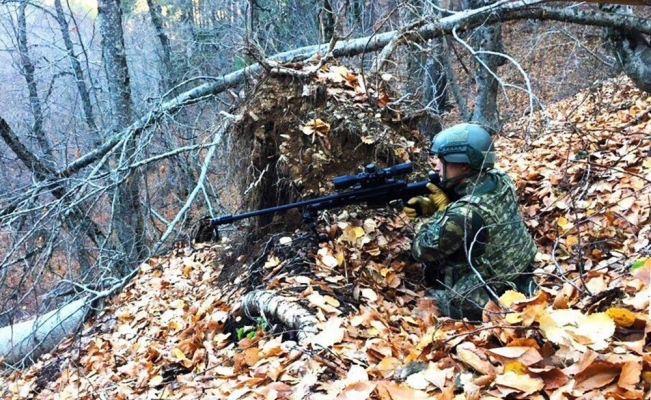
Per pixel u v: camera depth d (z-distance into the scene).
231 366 3.32
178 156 7.64
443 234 3.41
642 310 2.21
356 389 2.21
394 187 3.73
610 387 1.85
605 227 4.18
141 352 4.55
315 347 2.93
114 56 8.55
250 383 2.75
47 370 5.48
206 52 12.88
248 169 4.88
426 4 6.80
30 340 6.84
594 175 4.99
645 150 5.09
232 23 12.47
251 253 4.71
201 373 3.36
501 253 3.41
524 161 6.21
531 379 1.98
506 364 2.12
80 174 8.88
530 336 2.29
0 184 9.11
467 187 3.48
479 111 9.92
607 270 3.51
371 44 6.52
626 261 3.35
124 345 4.92
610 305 2.44
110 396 3.90
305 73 4.74
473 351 2.27
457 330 2.72
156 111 6.85
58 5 11.88
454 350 2.49
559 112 9.80
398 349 2.80
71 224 7.07
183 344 4.03
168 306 5.27
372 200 3.77
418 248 3.57
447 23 6.50
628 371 1.82
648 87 6.63
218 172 6.83
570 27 10.39
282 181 4.58
